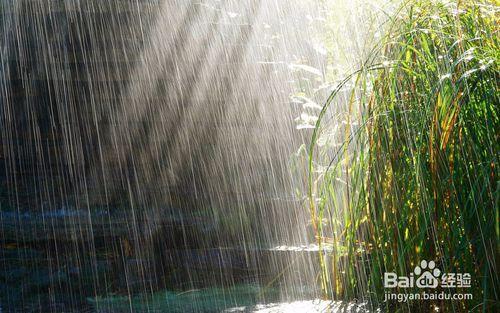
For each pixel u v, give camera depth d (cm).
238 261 320
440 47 225
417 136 218
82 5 432
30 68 418
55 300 295
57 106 415
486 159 205
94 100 421
